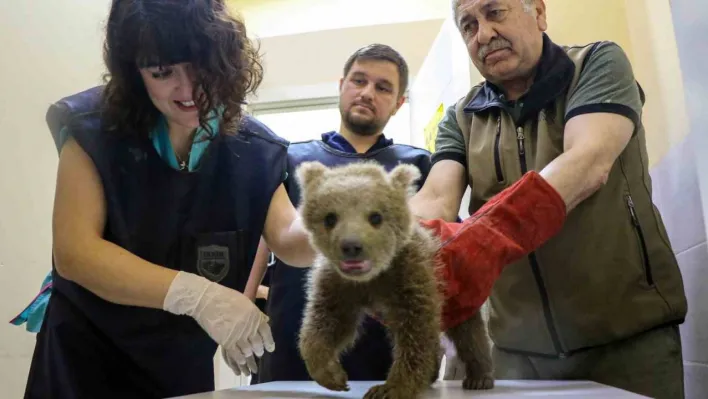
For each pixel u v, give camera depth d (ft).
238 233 5.98
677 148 8.18
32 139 9.60
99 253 5.01
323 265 4.78
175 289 5.13
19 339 9.16
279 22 14.70
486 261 4.88
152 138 5.67
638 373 6.13
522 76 6.91
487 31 6.66
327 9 14.61
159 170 5.66
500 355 7.09
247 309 5.36
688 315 7.99
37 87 9.74
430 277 4.52
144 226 5.60
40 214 9.71
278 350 8.38
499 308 6.91
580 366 6.53
